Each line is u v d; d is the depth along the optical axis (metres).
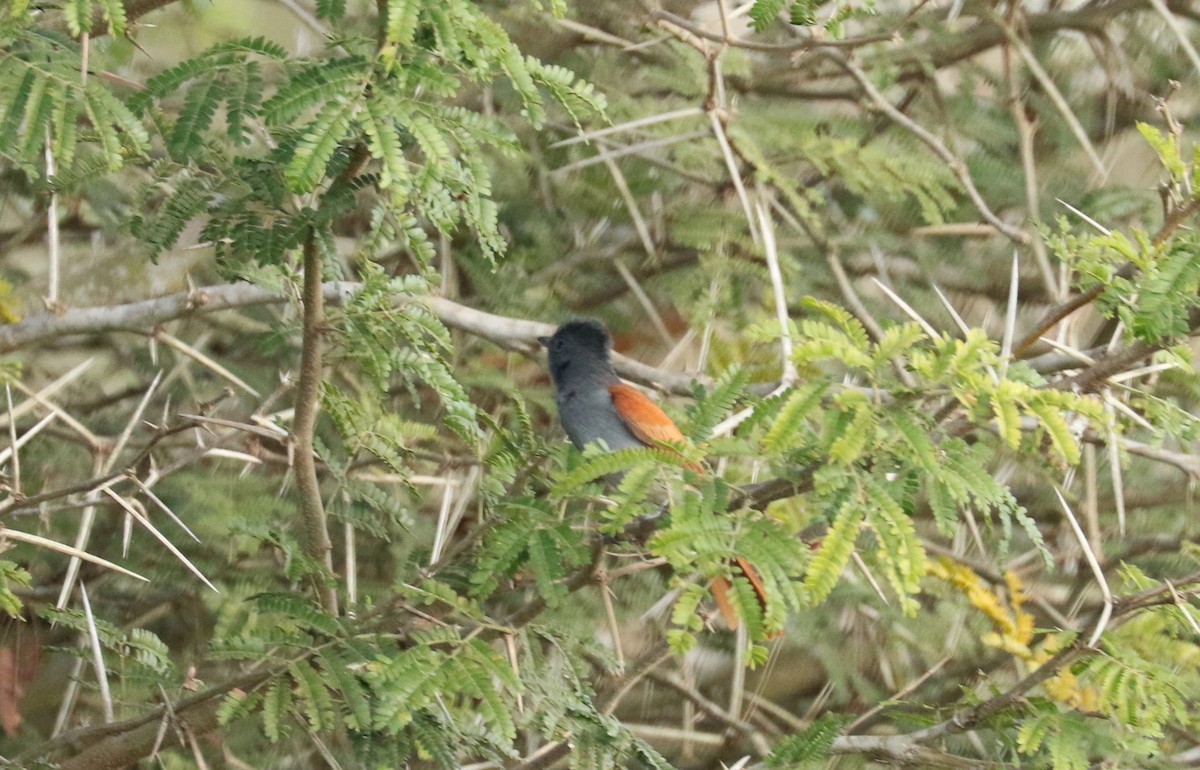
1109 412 7.75
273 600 7.40
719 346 11.90
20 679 11.23
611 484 7.65
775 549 5.77
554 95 6.96
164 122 7.61
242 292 10.73
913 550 5.72
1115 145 13.91
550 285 13.05
